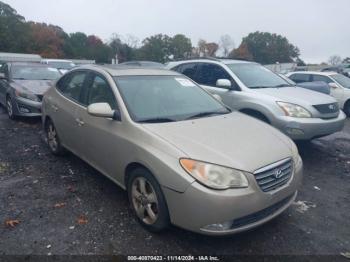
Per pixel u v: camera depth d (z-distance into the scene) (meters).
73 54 64.88
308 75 12.73
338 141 7.16
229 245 3.24
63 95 5.14
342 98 11.49
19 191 4.32
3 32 56.72
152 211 3.36
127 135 3.58
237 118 4.12
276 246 3.24
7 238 3.29
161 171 3.09
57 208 3.88
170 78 4.65
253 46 86.38
